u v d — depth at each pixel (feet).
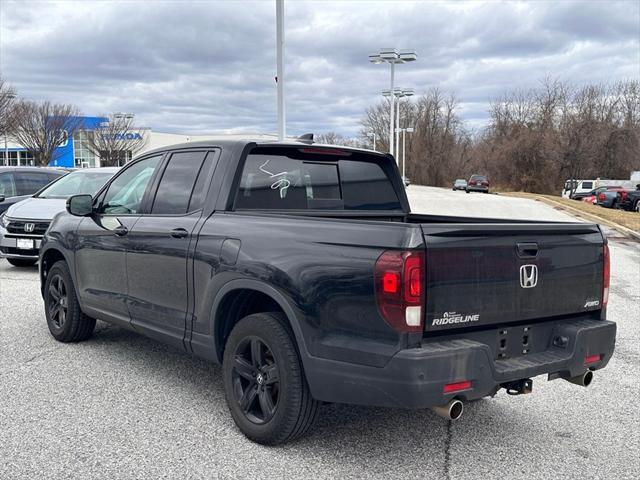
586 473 12.01
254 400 13.16
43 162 207.00
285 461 12.20
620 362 19.90
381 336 10.81
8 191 40.93
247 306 14.15
